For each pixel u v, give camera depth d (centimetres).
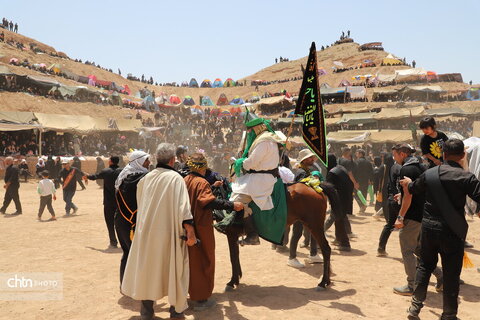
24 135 3119
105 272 655
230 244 573
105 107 5797
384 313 486
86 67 9356
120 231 540
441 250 437
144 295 431
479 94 6097
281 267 688
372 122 4634
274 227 547
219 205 470
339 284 598
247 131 588
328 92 5944
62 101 5284
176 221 438
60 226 1088
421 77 7006
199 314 479
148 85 10988
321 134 576
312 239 718
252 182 543
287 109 6006
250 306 506
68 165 1290
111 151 3666
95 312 490
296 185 584
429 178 439
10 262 716
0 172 2406
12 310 494
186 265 449
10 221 1171
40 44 9756
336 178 857
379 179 1203
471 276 638
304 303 518
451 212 424
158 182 447
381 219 1180
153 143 4078
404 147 662
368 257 754
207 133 5219
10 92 4756
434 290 570
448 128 4534
